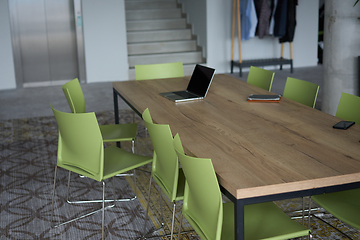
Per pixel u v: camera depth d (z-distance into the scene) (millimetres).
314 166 1672
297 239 2414
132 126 3387
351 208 1942
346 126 2178
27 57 7441
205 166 1558
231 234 1771
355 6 4301
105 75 7863
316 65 8930
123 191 3191
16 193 3172
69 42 7617
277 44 8570
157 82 3732
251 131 2186
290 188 1528
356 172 1595
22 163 3797
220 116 2516
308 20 8641
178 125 2348
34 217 2797
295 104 2746
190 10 8617
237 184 1519
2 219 2773
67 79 7812
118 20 7672
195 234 2529
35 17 7301
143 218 2762
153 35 8445
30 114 5590
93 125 2260
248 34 7828
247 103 2828
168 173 2152
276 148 1907
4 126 5016
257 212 1960
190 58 8328
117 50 7809
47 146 4270
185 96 3049
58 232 2596
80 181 3398
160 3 8930
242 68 8477
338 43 4461
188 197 1933
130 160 2654
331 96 4645
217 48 8203
